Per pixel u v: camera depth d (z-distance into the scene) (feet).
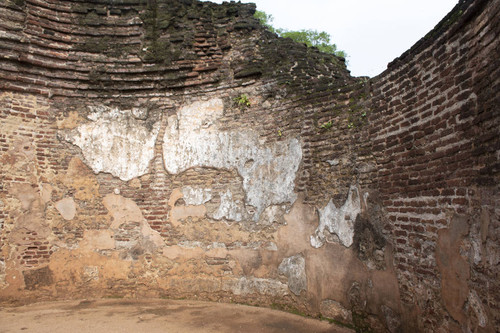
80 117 23.21
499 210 9.54
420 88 13.84
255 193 21.30
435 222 12.66
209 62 23.66
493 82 9.93
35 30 22.18
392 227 15.15
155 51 23.93
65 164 22.49
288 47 22.30
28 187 21.34
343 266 17.33
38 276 21.08
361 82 17.67
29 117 21.90
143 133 23.67
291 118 20.58
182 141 23.39
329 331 16.61
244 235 21.35
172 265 22.36
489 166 10.03
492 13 9.98
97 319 18.31
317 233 18.67
